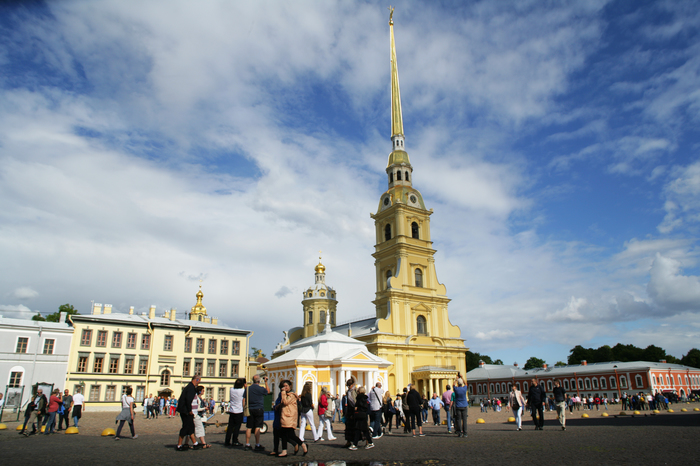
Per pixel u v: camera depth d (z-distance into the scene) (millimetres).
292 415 15430
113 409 61250
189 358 68375
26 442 20641
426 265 76938
